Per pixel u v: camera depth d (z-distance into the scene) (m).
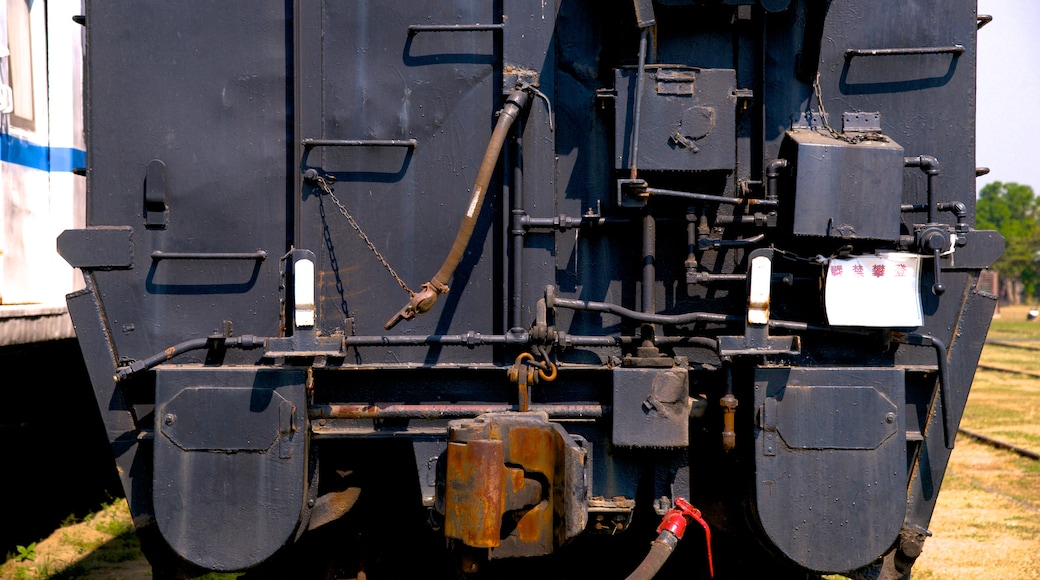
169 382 7.77
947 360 8.28
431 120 8.38
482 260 8.41
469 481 7.03
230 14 8.34
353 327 8.41
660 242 8.41
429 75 8.38
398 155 8.40
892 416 7.76
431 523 7.58
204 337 8.30
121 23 8.34
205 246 8.35
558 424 7.45
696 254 8.29
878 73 8.32
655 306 8.40
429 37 8.38
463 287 8.40
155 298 8.33
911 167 8.30
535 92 8.26
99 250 8.28
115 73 8.34
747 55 8.34
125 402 8.30
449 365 8.23
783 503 7.73
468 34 8.38
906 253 8.03
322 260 8.40
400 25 8.39
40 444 18.23
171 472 7.76
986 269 8.32
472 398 8.35
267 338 8.09
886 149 7.87
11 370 16.77
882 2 8.30
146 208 8.34
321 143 8.30
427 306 7.88
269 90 8.34
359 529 8.97
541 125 8.34
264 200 8.35
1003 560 13.55
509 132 8.30
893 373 7.77
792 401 7.74
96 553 14.12
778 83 8.37
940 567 13.23
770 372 7.75
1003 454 22.30
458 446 7.09
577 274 8.43
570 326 8.40
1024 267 186.50
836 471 7.75
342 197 8.40
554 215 8.38
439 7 8.38
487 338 8.17
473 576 8.24
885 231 7.88
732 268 8.38
